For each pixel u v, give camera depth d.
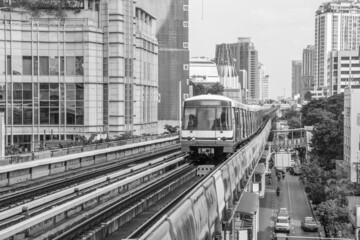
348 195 53.50
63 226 16.25
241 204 28.02
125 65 61.97
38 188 22.50
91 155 34.41
